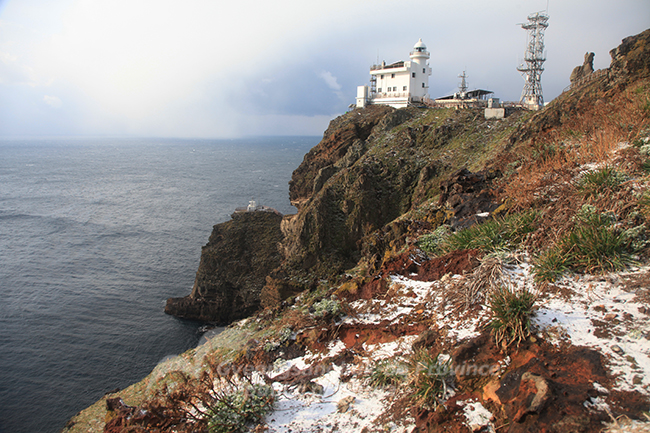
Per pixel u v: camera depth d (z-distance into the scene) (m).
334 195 44.84
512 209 10.98
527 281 7.64
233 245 48.41
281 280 40.38
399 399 6.09
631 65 24.36
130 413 7.92
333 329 8.52
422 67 70.06
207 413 6.51
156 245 73.38
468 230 10.55
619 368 5.06
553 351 5.63
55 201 116.19
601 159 11.20
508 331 6.23
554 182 11.05
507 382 5.35
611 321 5.99
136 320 45.91
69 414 32.06
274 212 53.25
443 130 50.22
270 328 10.83
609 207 8.59
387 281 9.84
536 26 66.56
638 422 4.24
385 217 44.50
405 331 7.75
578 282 7.16
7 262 64.50
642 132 11.90
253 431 6.08
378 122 61.16
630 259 7.23
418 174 46.38
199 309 46.12
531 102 68.06
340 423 5.93
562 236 8.15
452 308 7.80
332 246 42.78
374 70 73.94
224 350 11.29
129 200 116.81
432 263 10.02
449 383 5.86
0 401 33.12
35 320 45.88
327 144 61.97
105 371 37.12
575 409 4.57
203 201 113.38
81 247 72.44
